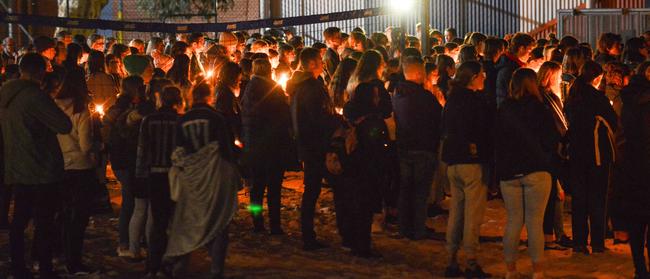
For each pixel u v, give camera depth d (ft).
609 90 32.78
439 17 73.87
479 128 26.27
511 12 72.08
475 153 26.25
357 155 29.04
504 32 72.33
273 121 31.55
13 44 52.13
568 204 38.37
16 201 25.29
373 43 44.09
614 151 26.68
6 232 32.35
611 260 28.94
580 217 29.63
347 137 29.04
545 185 24.94
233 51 45.85
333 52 38.09
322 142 29.94
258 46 44.06
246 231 32.99
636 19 56.13
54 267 27.71
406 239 31.71
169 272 25.93
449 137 26.48
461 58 33.96
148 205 27.84
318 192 30.45
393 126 31.91
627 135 25.84
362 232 29.40
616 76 32.71
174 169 24.79
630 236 25.93
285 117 31.78
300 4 75.56
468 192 26.50
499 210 36.60
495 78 33.50
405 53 33.68
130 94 28.35
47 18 54.60
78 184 26.86
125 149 27.91
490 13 72.59
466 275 26.84
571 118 29.32
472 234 26.61
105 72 37.09
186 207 24.88
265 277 26.55
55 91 26.71
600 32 57.11
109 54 43.45
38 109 24.68
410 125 30.45
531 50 34.94
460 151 26.30
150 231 25.98
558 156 29.27
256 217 32.65
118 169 28.30
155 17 80.89
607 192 29.37
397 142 30.91
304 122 29.99
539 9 71.20
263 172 32.24
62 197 26.48
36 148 24.99
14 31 70.49
